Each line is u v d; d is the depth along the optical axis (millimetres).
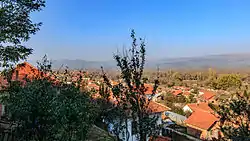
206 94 46094
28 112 5965
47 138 5891
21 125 6152
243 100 6453
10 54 9406
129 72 4949
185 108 37344
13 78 9039
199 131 23953
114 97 5121
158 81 5074
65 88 6816
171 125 26062
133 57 5039
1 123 7453
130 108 4898
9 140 6488
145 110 4883
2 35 9086
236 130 6121
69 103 5992
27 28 10000
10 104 6184
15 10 9547
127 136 4938
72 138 5875
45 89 6398
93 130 8367
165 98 44438
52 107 5879
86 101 6633
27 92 6148
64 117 5781
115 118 5164
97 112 6348
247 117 6266
